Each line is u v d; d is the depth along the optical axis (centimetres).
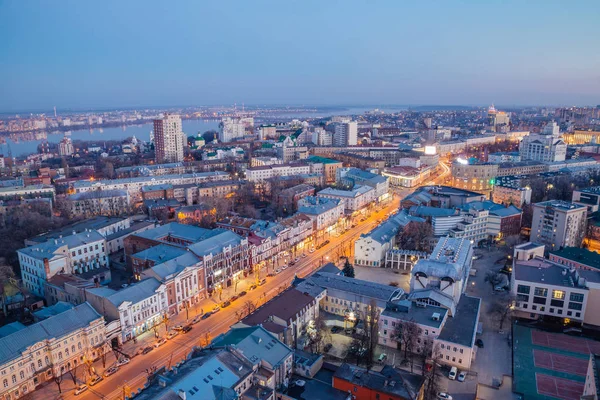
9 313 17112
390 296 16325
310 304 15888
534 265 18025
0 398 11912
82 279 17825
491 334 15825
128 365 13988
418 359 14175
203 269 18762
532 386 12925
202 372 10819
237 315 17150
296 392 11969
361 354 14150
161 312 16688
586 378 12025
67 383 13125
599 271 17300
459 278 16375
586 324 16138
